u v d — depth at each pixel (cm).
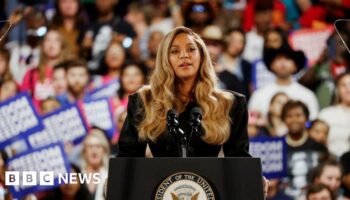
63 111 1545
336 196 1523
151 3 1848
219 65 1669
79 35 1738
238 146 771
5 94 1616
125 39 1695
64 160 1497
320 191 1505
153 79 778
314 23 1806
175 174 651
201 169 651
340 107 1612
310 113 1611
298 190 1516
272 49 1661
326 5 1839
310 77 1650
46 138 1538
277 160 1527
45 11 1811
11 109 1537
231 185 649
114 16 1766
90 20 1811
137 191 650
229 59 1678
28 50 1675
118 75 1641
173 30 775
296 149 1543
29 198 1475
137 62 1639
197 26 1725
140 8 1809
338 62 1675
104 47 1702
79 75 1616
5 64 1642
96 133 1538
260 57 1709
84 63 1627
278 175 1521
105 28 1733
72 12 1750
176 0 1848
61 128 1542
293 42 1720
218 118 767
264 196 656
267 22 1773
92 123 1548
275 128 1591
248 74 1661
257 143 1520
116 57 1652
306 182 1522
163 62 769
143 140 767
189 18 1728
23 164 1505
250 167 652
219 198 646
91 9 1819
